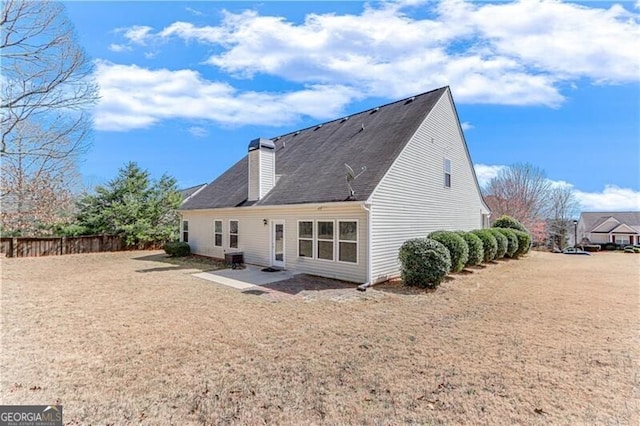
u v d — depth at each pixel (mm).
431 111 12523
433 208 12898
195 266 13617
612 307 7234
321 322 6148
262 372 4090
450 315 6645
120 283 10008
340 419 3098
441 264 8930
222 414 3180
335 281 10078
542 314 6699
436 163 13156
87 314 6660
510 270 12742
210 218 16781
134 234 20656
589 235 48594
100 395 3535
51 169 11227
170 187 22875
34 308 7141
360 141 12688
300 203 10898
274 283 9820
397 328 5816
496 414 3182
